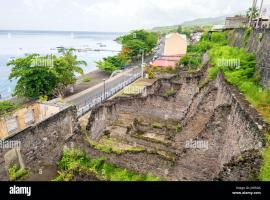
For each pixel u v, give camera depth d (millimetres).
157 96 26469
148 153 15070
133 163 15531
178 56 59719
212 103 18844
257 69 20031
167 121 26750
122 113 25672
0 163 13938
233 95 15211
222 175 10336
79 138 17203
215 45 42656
